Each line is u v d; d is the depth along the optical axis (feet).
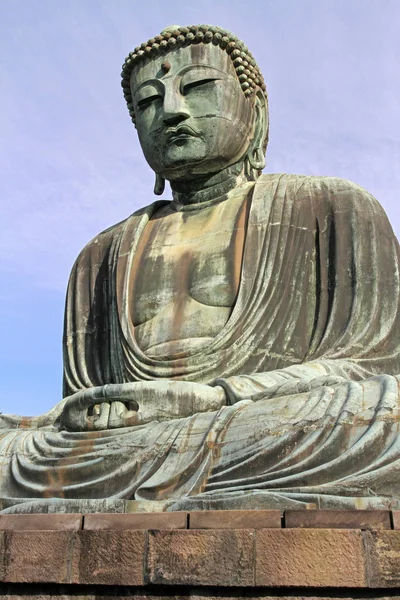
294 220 32.40
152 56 35.40
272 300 30.66
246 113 35.94
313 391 23.35
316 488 20.27
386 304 30.66
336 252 31.53
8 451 27.61
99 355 34.24
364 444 21.07
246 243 31.86
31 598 19.03
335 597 17.10
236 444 22.98
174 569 17.97
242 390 26.35
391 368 29.14
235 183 35.70
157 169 36.09
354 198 32.65
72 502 21.77
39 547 19.20
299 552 17.34
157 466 24.22
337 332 29.99
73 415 27.68
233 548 17.74
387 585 16.88
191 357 29.58
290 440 22.15
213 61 34.86
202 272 32.01
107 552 18.65
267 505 19.79
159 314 31.96
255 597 17.44
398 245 32.76
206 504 20.53
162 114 34.40
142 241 34.96
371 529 17.40
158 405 26.40
